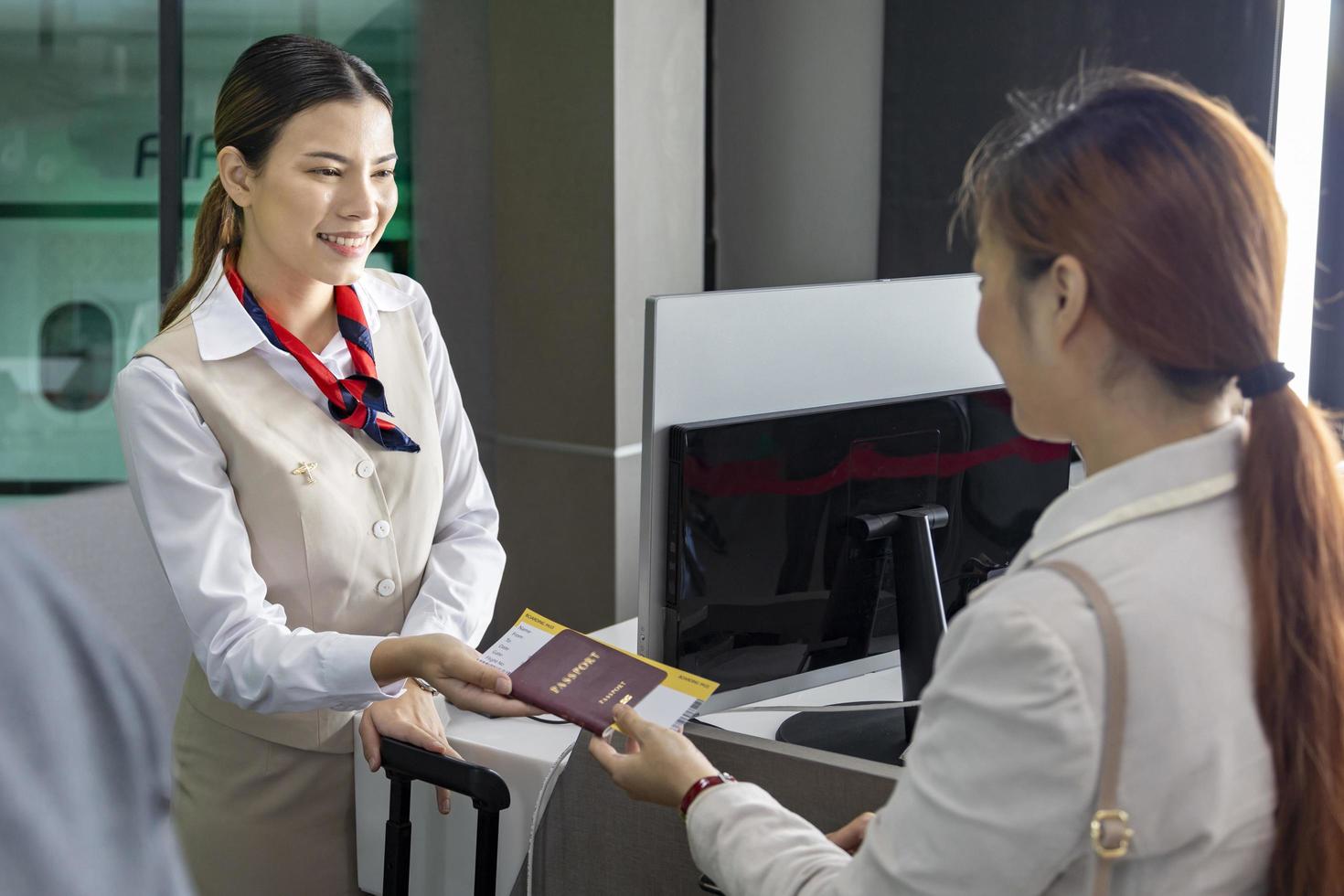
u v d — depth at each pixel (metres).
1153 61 3.06
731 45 3.67
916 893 0.83
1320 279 2.94
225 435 1.63
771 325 1.50
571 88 3.27
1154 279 0.78
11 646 0.29
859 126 3.55
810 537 1.54
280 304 1.71
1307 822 0.80
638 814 1.40
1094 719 0.77
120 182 2.64
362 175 1.62
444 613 1.74
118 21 2.60
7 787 0.28
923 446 1.61
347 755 1.71
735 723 1.66
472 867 1.58
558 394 3.44
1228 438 0.84
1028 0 3.22
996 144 0.92
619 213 3.27
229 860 1.72
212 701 1.72
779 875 0.96
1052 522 0.85
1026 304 0.84
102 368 2.66
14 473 2.54
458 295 3.42
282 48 1.61
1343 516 0.82
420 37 3.20
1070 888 0.81
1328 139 2.88
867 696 1.76
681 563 1.44
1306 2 2.90
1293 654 0.80
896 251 3.53
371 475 1.72
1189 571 0.80
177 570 1.59
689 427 1.42
